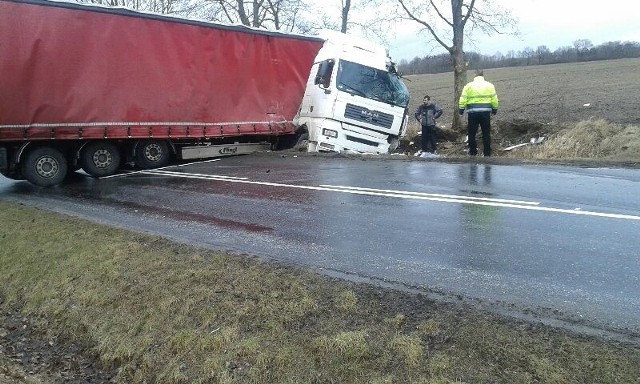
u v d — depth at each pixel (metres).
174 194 9.41
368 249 5.54
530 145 15.33
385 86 14.01
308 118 14.23
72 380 4.37
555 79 39.72
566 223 5.98
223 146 14.15
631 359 3.15
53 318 5.24
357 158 12.58
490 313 3.85
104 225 7.12
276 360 3.74
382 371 3.45
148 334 4.48
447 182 8.83
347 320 4.00
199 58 12.80
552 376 3.11
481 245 5.43
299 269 4.95
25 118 10.52
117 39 11.52
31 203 9.30
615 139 13.20
